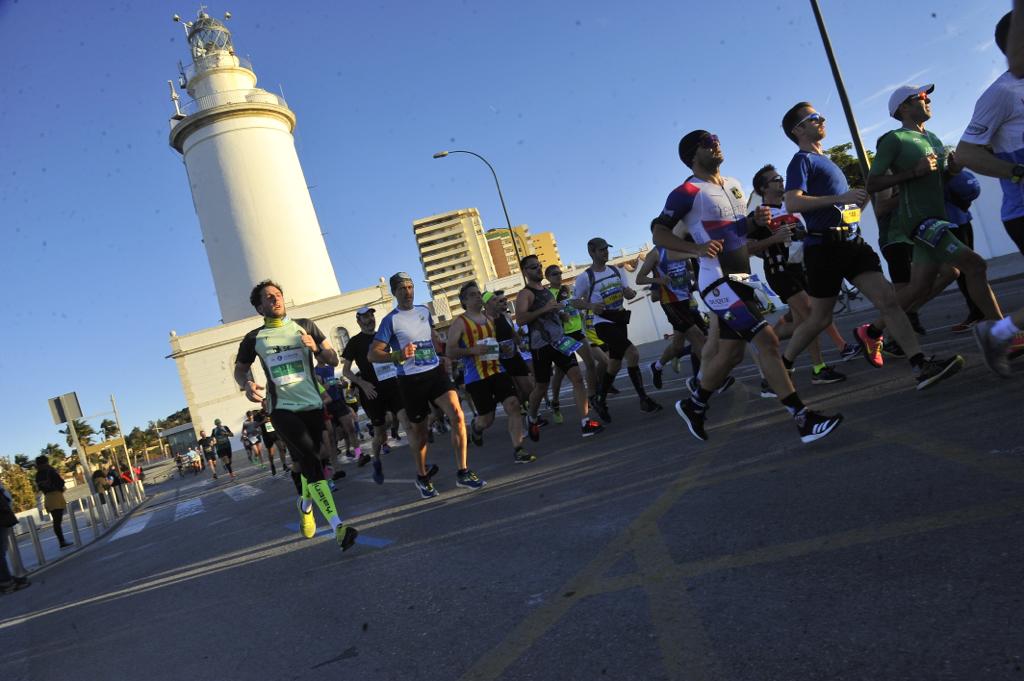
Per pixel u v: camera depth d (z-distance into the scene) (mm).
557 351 7477
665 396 8961
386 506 6734
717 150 4391
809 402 5727
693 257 4629
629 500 4367
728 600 2598
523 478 6078
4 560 8508
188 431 69000
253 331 5238
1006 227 4316
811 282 5539
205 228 57500
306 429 5129
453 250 129875
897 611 2207
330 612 3758
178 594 5352
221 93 57031
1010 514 2684
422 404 6102
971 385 4730
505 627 2906
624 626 2615
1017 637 1915
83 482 60625
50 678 3936
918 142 4875
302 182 60500
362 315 8648
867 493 3324
